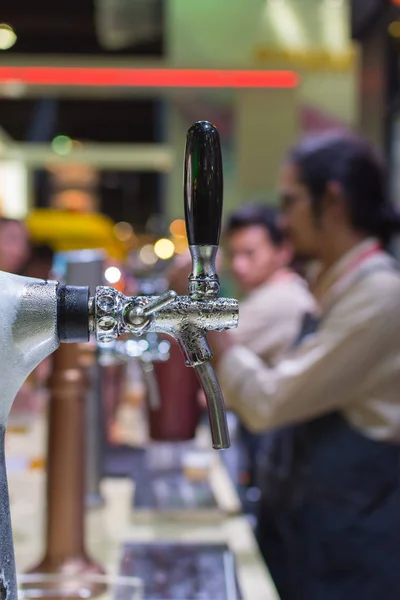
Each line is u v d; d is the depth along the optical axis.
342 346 1.25
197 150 0.46
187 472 1.44
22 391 1.69
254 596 0.92
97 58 4.09
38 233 3.07
